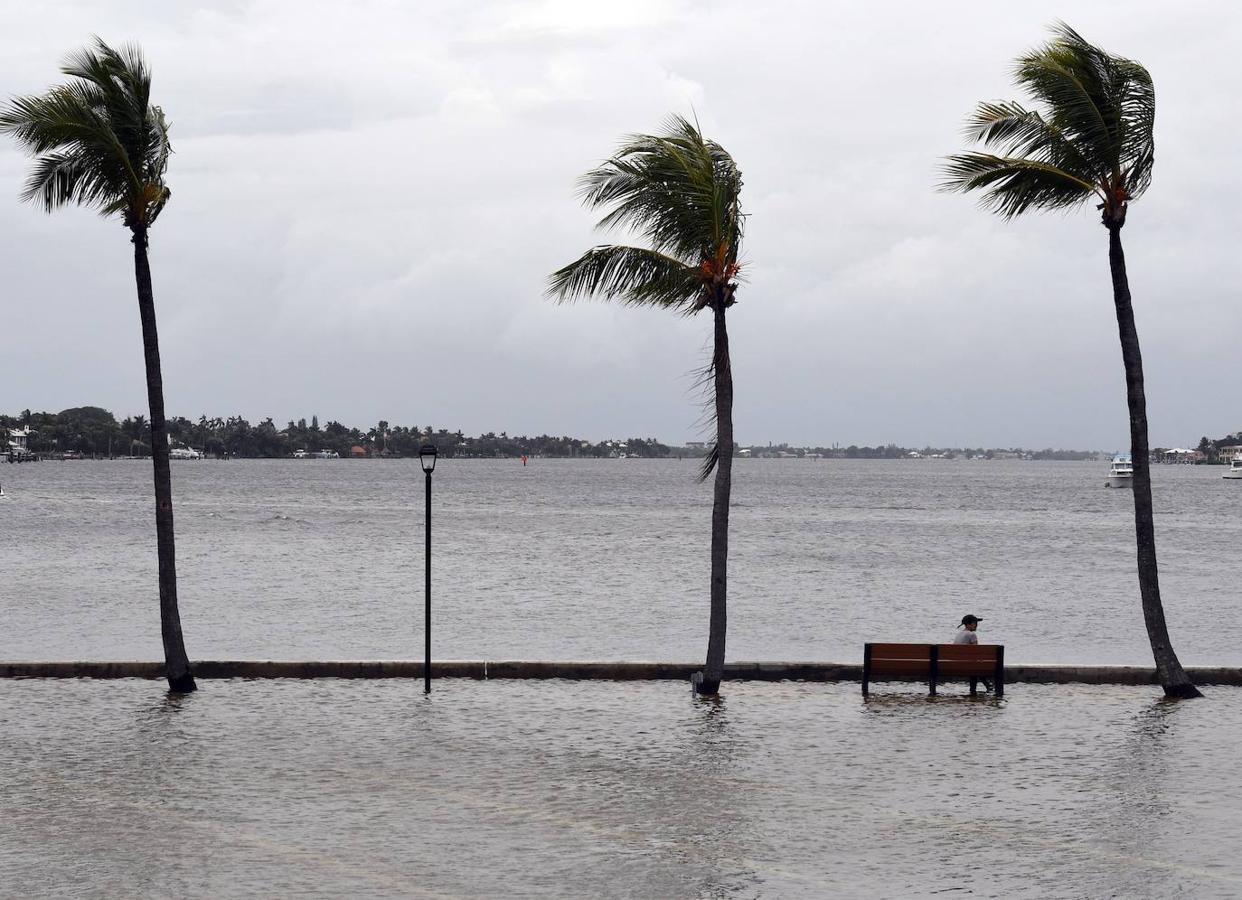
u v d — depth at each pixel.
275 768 16.02
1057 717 19.44
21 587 41.09
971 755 16.95
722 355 21.23
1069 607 38.25
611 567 51.25
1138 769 16.25
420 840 13.06
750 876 12.05
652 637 31.00
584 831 13.45
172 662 21.00
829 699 20.84
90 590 40.38
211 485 180.38
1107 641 30.95
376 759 16.53
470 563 52.59
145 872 11.97
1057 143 20.62
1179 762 16.59
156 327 20.89
